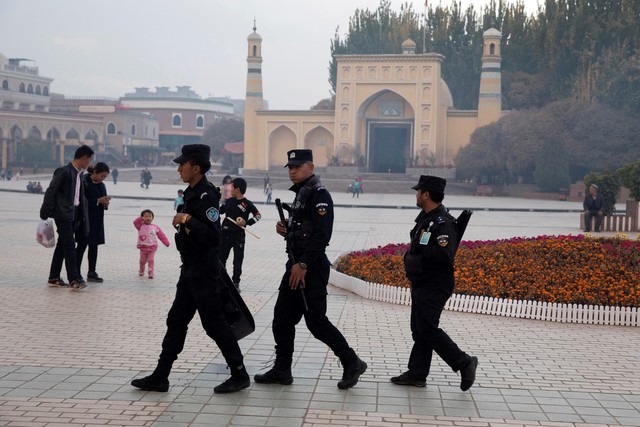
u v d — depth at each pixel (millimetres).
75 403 5105
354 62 57000
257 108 60938
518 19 61281
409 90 56188
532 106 55344
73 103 88688
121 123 85000
